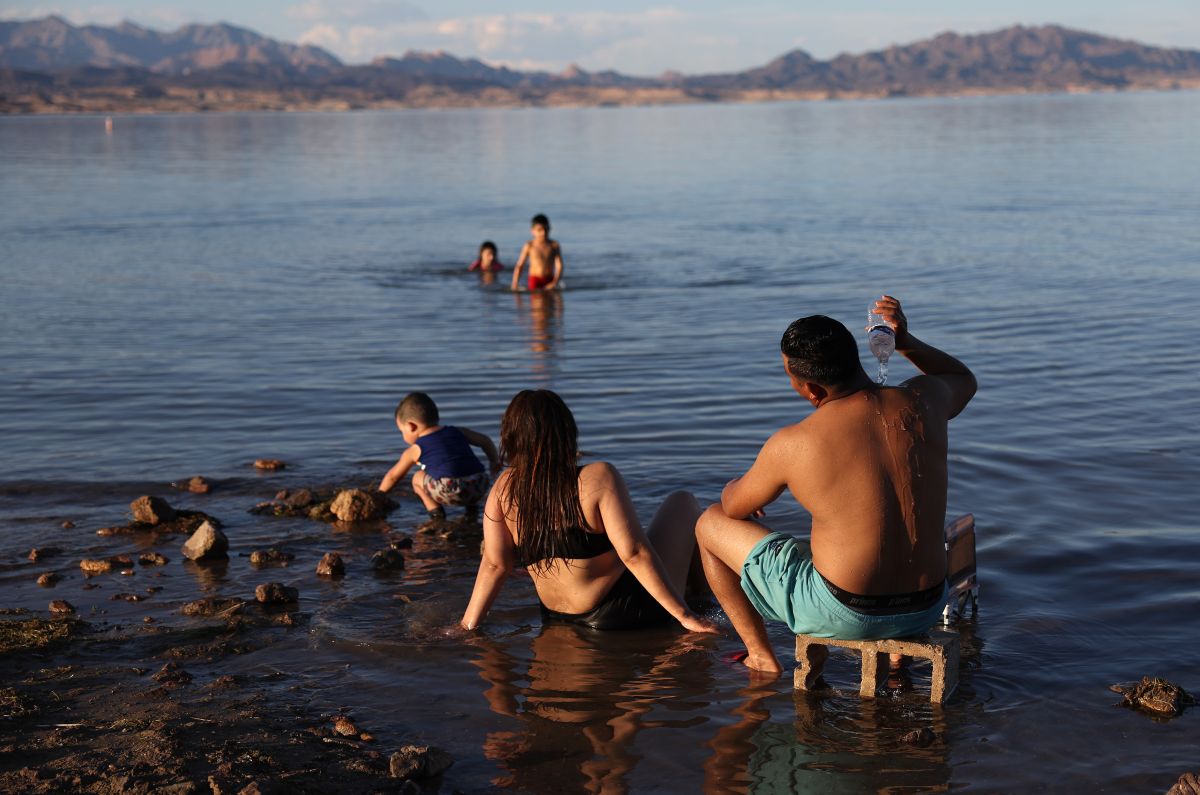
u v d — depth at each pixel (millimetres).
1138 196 24984
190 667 4453
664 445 7660
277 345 11438
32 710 4012
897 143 55562
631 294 14594
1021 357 10109
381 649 4625
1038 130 64625
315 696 4184
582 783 3562
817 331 3881
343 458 7613
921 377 4086
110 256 18594
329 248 19672
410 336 11914
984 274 15195
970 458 7074
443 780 3576
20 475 7219
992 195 26438
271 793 3342
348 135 87750
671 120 127500
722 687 4246
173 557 5797
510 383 9672
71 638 4711
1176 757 3629
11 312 13398
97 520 6387
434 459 6523
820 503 3869
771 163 43062
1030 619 4730
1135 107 119688
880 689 4180
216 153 57375
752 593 4199
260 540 6074
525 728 3934
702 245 19266
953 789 3488
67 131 100438
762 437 7832
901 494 3826
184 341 11648
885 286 14523
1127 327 11352
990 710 3988
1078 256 16500
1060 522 5910
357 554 5852
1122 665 4312
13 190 32344
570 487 4625
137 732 3824
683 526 5039
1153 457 7023
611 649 4621
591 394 9203
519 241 20656
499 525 4738
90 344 11492
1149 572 5219
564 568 4734
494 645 4668
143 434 8219
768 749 3762
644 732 3896
